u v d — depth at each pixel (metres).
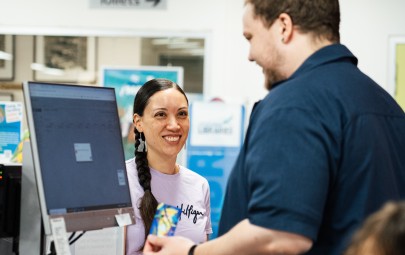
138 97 2.25
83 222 1.58
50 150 1.55
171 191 2.19
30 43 5.10
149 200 2.08
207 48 4.92
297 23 1.38
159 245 1.46
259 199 1.24
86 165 1.63
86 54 5.07
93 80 5.08
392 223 0.80
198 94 4.95
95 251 1.95
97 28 4.98
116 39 5.04
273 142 1.26
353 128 1.31
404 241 0.78
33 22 5.01
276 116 1.29
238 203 1.38
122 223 1.68
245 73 4.88
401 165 1.42
